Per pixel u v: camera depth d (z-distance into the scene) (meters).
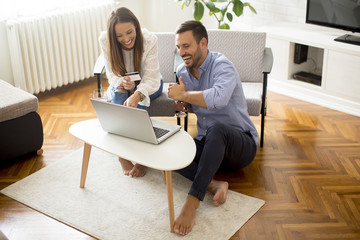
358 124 3.37
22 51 3.64
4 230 2.30
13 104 2.75
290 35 3.77
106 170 2.79
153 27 4.67
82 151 3.02
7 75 3.73
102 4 4.08
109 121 2.31
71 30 3.87
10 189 2.62
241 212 2.40
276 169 2.80
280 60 3.89
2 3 3.47
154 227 2.30
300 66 3.97
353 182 2.66
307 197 2.53
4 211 2.45
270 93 3.97
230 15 3.88
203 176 2.25
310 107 3.68
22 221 2.37
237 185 2.65
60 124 3.41
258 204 2.46
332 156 2.94
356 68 3.44
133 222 2.34
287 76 3.90
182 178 2.69
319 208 2.44
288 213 2.40
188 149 2.21
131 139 2.32
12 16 3.54
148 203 2.48
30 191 2.60
